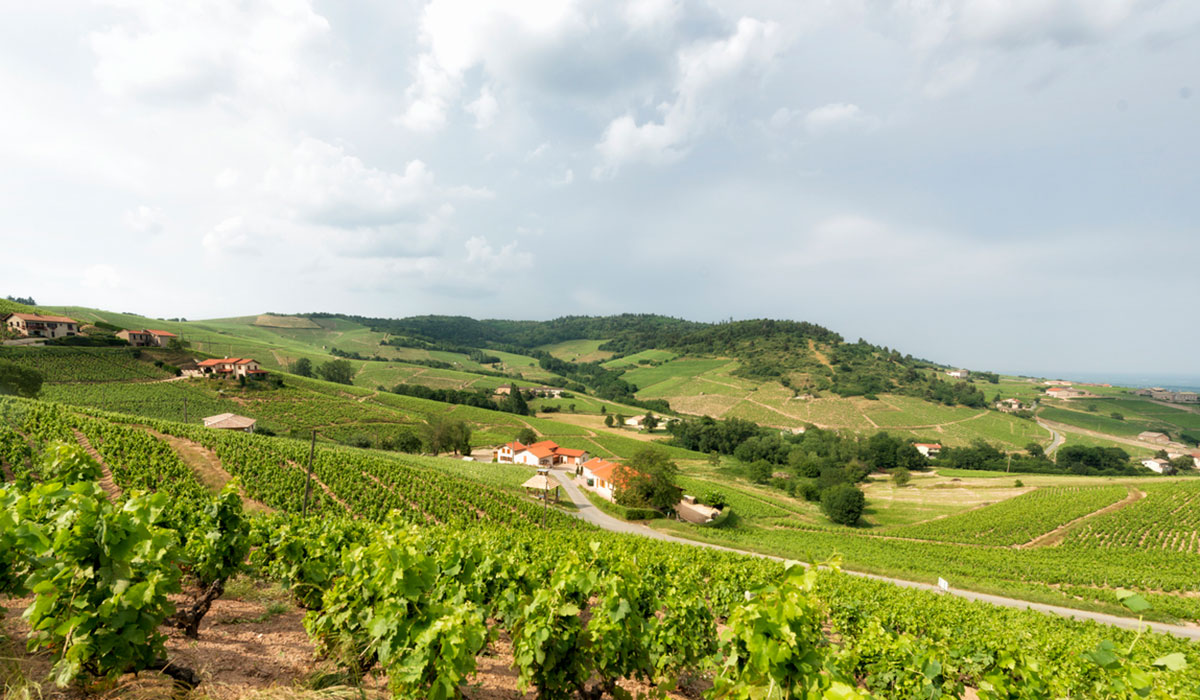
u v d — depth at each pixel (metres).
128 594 4.19
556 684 5.72
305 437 71.56
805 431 119.38
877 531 54.03
